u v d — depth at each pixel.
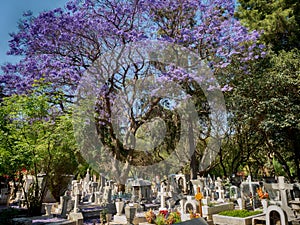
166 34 14.47
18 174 12.98
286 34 17.23
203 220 4.38
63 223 7.85
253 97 14.33
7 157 9.21
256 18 17.88
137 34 12.39
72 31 12.76
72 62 13.59
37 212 11.20
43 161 12.80
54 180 13.70
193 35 13.35
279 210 7.41
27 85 12.55
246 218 8.21
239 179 19.94
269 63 15.00
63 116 12.08
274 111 13.66
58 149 12.92
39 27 12.79
